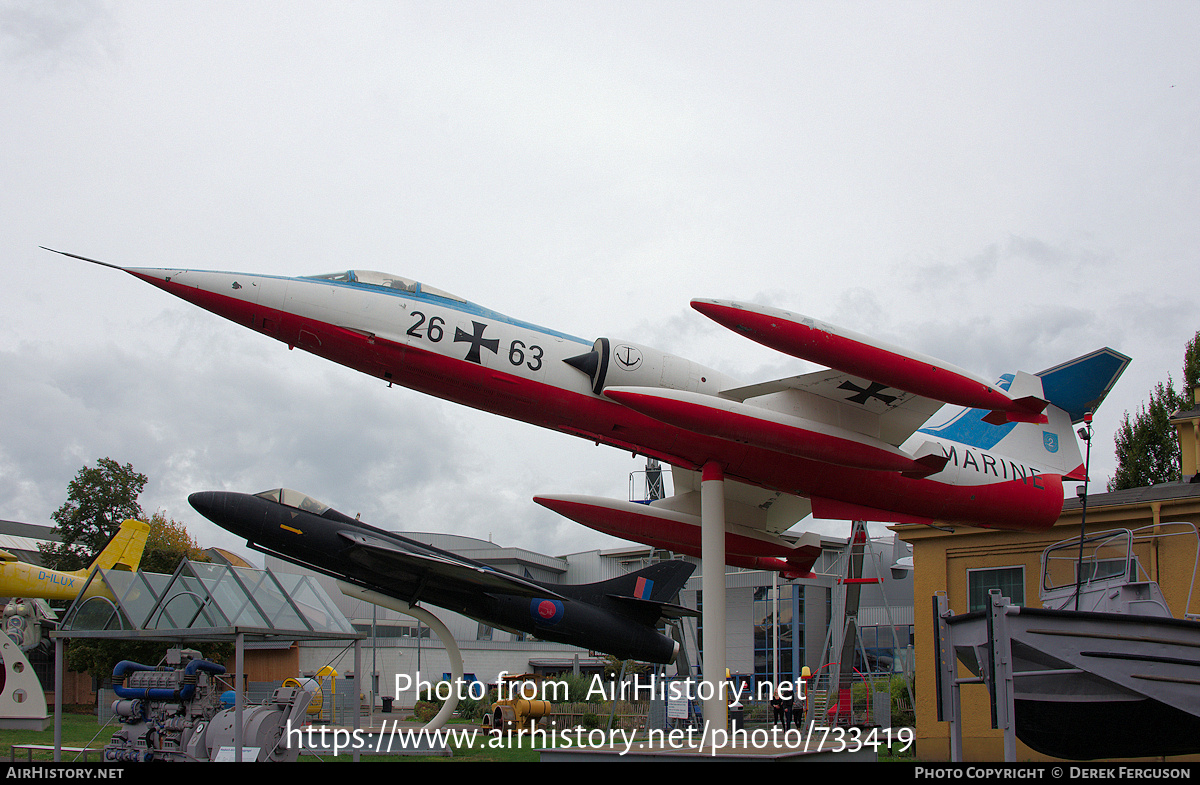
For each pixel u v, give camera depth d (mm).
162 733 11062
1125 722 9578
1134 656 8703
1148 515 14875
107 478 38500
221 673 11938
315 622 11859
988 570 16906
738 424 12914
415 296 13797
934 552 17500
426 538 44594
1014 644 8719
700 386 14039
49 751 13766
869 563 37094
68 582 27672
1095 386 17812
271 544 16016
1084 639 8594
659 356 14016
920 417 14391
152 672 11234
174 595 11047
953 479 15383
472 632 41625
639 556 44344
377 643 34969
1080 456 18047
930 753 15805
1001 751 15109
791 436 13148
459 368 13430
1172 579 14133
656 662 18859
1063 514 16094
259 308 12930
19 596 26812
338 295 13211
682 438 13930
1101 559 12188
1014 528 16281
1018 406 12766
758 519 18219
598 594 18375
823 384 13758
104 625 11328
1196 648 8891
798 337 11680
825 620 37750
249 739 10422
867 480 14820
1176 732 9672
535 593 17172
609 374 13719
